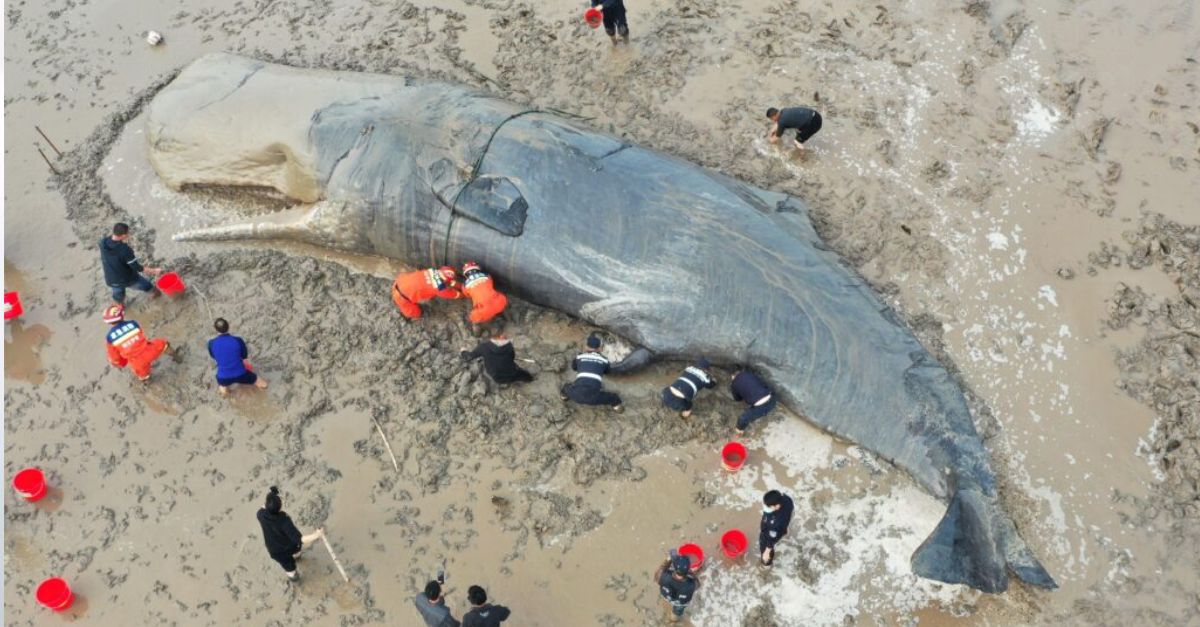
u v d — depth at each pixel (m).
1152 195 10.77
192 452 9.39
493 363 9.03
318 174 10.49
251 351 10.08
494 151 9.91
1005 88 11.94
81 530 8.94
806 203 10.87
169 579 8.56
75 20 14.09
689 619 8.04
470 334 10.08
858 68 12.31
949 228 10.56
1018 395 9.22
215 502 9.02
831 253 9.73
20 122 12.70
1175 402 9.05
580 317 9.88
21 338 10.40
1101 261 10.20
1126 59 12.16
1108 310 9.80
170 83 12.62
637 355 9.41
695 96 12.18
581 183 9.62
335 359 9.96
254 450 9.35
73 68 13.38
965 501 7.90
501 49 13.02
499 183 9.77
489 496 8.88
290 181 10.83
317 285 10.64
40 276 10.96
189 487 9.14
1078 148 11.26
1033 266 10.20
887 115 11.75
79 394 9.92
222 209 11.47
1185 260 10.12
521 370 9.32
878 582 8.16
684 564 7.22
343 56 13.08
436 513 8.80
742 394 8.84
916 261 10.27
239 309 10.48
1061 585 8.05
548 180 9.68
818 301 8.96
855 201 10.87
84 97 12.96
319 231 10.64
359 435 9.38
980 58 12.30
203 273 10.84
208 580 8.53
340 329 10.20
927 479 8.42
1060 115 11.59
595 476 8.92
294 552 8.12
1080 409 9.10
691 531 8.55
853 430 8.77
